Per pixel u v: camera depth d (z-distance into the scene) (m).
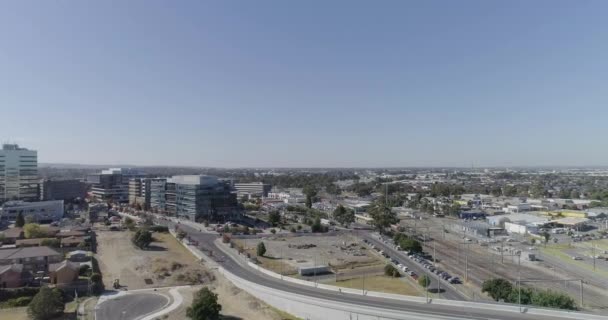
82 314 81.31
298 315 82.50
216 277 109.12
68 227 168.38
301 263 121.06
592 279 107.19
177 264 116.31
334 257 130.25
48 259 108.88
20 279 95.44
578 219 196.12
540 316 67.56
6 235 142.62
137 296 93.12
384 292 91.62
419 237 168.62
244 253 133.00
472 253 139.12
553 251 141.38
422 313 69.94
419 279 98.75
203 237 161.62
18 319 77.88
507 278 107.19
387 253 136.50
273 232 176.12
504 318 67.12
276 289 89.94
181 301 89.81
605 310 82.81
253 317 82.50
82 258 119.38
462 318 67.25
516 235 175.25
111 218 199.62
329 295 84.50
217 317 77.31
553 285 101.75
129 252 131.88
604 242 156.88
